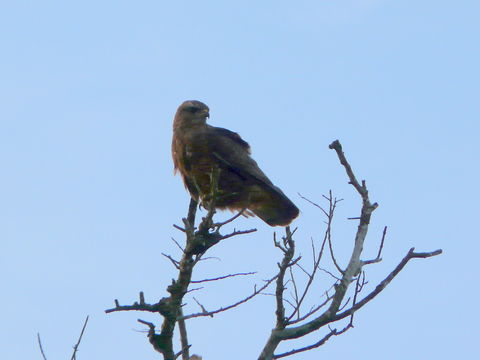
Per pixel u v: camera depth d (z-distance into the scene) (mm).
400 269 11906
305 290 11648
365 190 12203
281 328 11578
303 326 11422
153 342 11641
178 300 11672
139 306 11375
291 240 11766
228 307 11625
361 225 12078
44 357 9922
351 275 11688
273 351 11344
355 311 11477
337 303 11547
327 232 11789
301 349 11398
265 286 11672
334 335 11469
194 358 11914
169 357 11617
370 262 12008
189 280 11820
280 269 11680
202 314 11648
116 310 11305
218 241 12258
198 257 11703
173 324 11602
